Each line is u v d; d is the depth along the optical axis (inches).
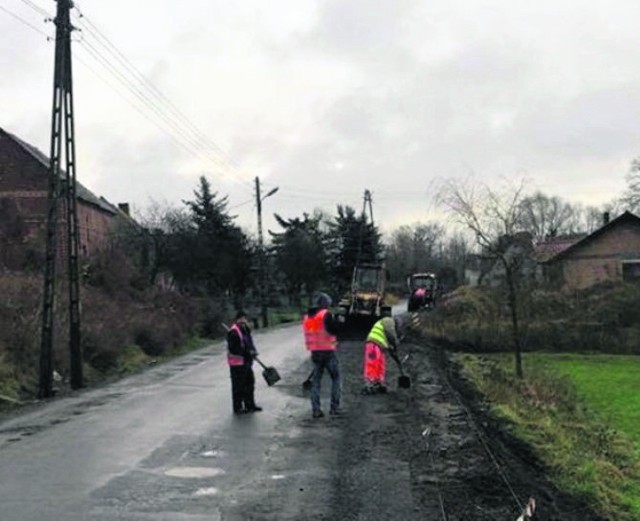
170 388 735.7
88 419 547.5
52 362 757.3
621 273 1849.2
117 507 312.5
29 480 358.0
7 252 1254.3
